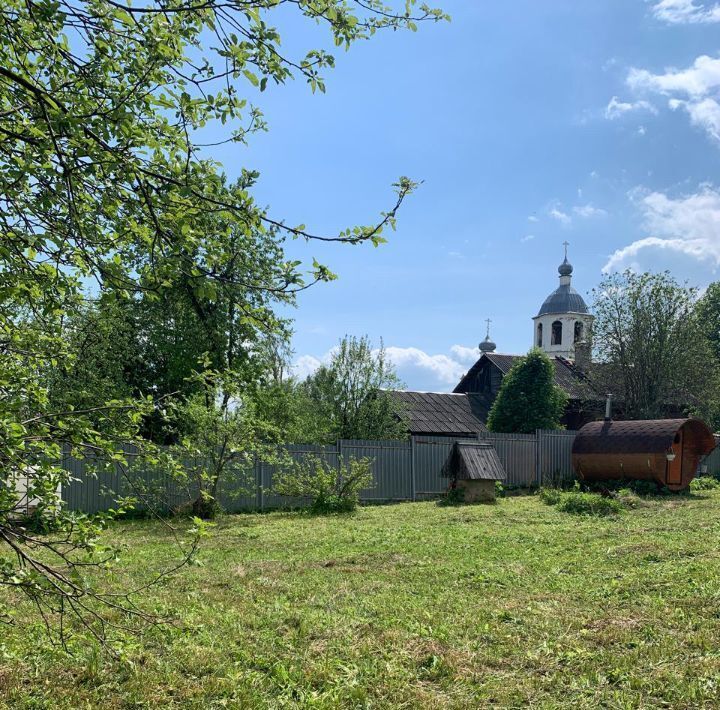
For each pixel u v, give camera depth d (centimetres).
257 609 709
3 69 259
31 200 306
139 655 551
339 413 2658
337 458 2042
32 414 339
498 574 873
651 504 1777
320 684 501
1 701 461
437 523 1469
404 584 830
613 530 1281
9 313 374
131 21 288
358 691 480
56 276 331
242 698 475
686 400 3062
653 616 650
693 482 2388
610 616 658
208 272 326
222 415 1592
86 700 470
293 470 1928
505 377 2864
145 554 1068
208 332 2227
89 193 315
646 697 466
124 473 392
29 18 287
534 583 820
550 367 2766
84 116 272
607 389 3139
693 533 1205
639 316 3042
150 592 788
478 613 680
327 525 1473
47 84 307
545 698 471
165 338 2302
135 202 313
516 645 579
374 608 708
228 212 322
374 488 2108
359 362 2694
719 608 665
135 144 293
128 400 354
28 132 290
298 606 726
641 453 2086
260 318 345
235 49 308
